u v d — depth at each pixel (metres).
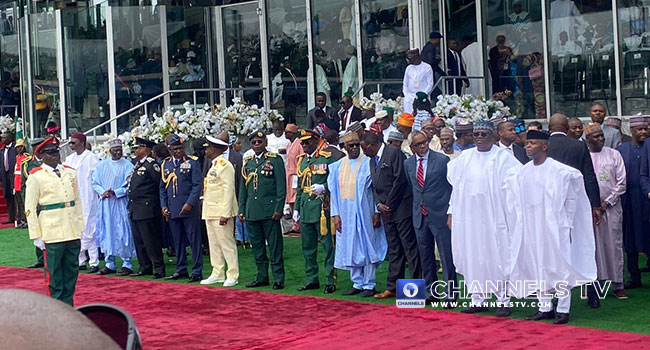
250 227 9.93
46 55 18.84
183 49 18.22
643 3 13.33
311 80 17.53
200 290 9.95
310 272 9.66
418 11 15.74
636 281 8.89
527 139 7.37
